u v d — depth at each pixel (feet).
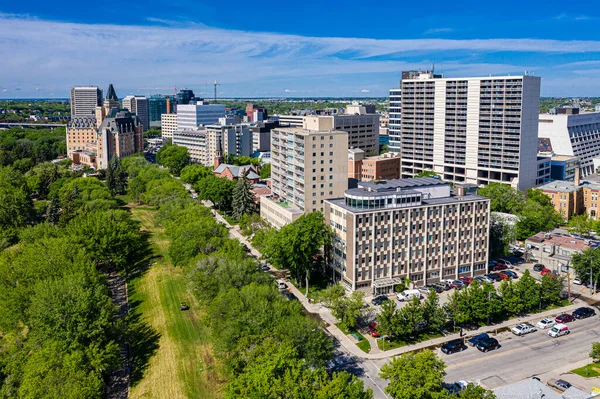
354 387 303.89
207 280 469.16
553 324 463.01
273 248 562.25
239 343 364.58
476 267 587.27
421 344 433.89
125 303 551.18
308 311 506.48
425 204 553.64
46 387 334.44
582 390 354.74
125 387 393.70
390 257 544.62
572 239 628.69
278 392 301.43
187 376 399.65
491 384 366.84
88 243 604.90
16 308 448.24
